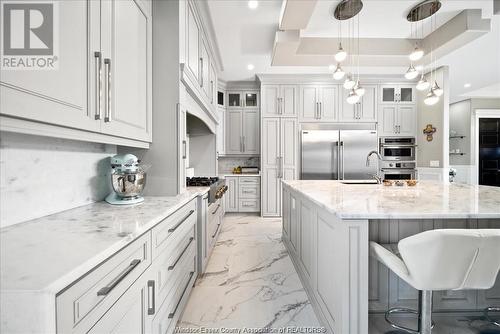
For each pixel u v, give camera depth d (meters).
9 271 0.61
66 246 0.79
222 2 2.54
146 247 1.09
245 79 4.93
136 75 1.61
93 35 1.12
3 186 1.01
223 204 4.39
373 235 1.65
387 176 4.71
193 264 2.05
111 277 0.81
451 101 6.25
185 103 2.17
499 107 5.89
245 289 2.11
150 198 1.81
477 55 3.74
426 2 2.56
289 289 2.11
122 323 0.89
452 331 1.57
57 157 1.30
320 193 1.98
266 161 4.77
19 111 0.77
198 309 1.82
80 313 0.66
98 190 1.66
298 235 2.37
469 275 1.10
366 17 2.85
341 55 2.39
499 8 2.45
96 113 1.15
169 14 1.94
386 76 4.65
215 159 4.33
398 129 4.74
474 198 1.71
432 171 4.41
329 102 4.74
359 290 1.26
